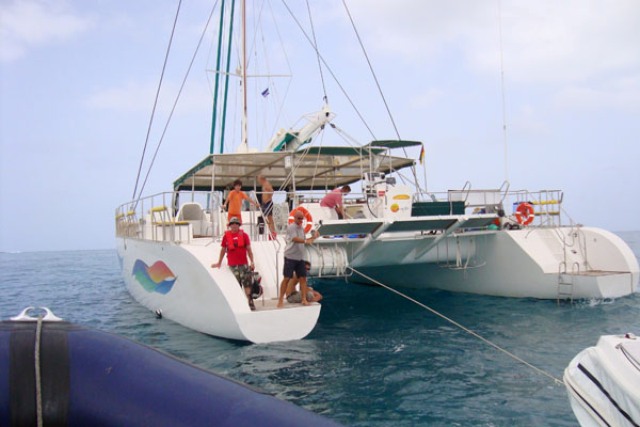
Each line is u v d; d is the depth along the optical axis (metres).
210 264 6.79
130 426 1.60
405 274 12.45
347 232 8.15
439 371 5.52
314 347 6.53
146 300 9.88
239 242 6.62
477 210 10.29
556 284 9.33
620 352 3.25
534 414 4.28
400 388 4.98
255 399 1.60
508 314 8.51
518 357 6.02
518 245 9.75
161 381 1.69
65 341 1.82
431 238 9.11
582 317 8.00
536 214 10.93
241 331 6.26
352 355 6.17
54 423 1.67
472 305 9.51
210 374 1.78
